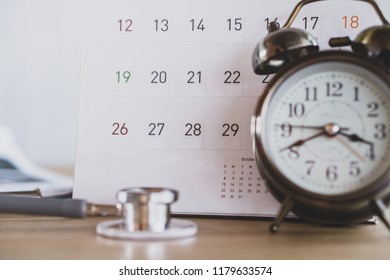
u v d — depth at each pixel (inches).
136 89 14.7
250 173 14.2
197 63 14.7
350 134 12.5
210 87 14.6
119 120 14.7
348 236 12.4
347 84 12.7
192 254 10.9
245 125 14.4
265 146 12.5
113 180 14.6
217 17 14.7
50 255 10.8
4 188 16.1
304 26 14.5
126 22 14.9
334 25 14.4
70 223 13.6
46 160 25.0
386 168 12.1
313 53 12.7
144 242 11.7
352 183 12.3
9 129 24.9
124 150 14.6
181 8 14.8
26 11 24.7
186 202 14.3
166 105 14.6
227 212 14.2
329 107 12.6
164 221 12.1
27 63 24.9
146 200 12.0
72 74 24.7
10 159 23.5
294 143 12.6
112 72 14.8
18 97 24.9
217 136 14.4
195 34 14.7
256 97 14.4
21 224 13.4
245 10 14.7
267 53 12.9
